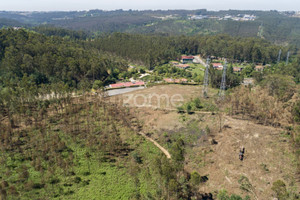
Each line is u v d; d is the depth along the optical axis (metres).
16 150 64.25
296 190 52.47
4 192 46.88
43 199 49.56
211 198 53.78
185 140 75.56
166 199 50.25
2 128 70.50
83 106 97.75
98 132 77.75
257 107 83.62
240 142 70.56
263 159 63.09
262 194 53.22
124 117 91.00
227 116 87.19
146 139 77.56
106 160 64.88
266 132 73.69
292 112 75.81
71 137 73.06
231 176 59.44
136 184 55.00
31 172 56.94
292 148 64.19
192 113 93.06
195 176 50.06
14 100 88.81
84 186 54.75
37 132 73.00
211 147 71.00
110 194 53.00
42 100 94.81
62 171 58.34
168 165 50.06
